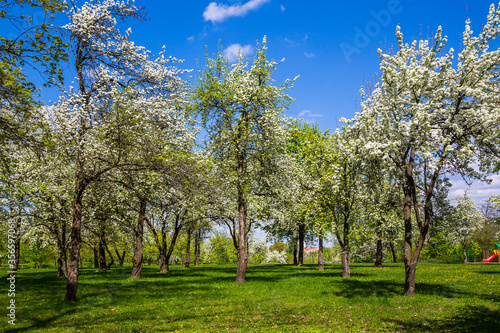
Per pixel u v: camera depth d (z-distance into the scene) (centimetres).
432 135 1420
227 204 2597
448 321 1100
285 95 2323
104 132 1514
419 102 1573
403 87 1608
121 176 1828
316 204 2497
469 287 1772
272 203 2483
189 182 1606
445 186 1700
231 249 6594
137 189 1661
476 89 1368
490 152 1367
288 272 3003
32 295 1605
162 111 1775
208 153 2261
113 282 2158
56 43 999
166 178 1623
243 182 2209
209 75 2372
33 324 1083
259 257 6856
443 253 5709
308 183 2653
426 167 1571
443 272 2700
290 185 2544
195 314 1257
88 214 2405
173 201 2280
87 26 1591
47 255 5178
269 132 2242
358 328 1048
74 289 1483
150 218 3044
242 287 1945
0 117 1077
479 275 2381
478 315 1159
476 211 4041
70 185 2236
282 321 1153
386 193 1797
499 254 4909
